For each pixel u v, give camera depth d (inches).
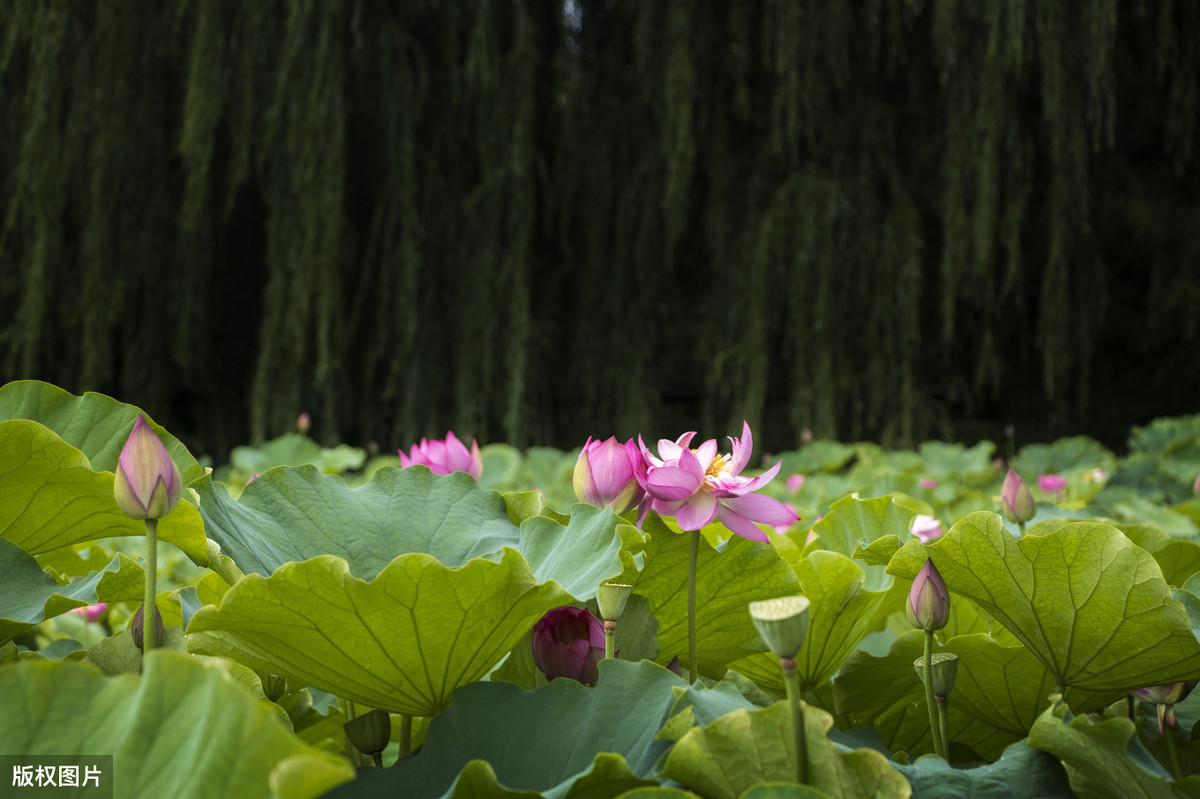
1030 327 437.7
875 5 349.4
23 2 325.7
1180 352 431.2
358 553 43.1
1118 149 423.2
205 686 23.2
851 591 43.9
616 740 32.0
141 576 40.9
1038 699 43.7
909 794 26.5
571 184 375.9
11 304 382.3
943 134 360.8
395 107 342.0
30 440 34.6
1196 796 29.9
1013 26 319.3
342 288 350.6
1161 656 37.1
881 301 349.1
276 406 345.4
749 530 40.3
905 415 344.5
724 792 28.5
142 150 349.1
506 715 33.8
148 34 345.1
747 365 353.7
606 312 384.8
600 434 382.3
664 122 359.9
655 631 40.8
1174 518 130.8
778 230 349.1
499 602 33.5
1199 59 382.9
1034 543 36.9
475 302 352.5
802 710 28.0
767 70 378.9
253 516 42.4
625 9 372.2
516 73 351.6
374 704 37.6
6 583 39.0
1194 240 409.7
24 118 361.1
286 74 316.5
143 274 355.6
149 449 31.6
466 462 59.4
